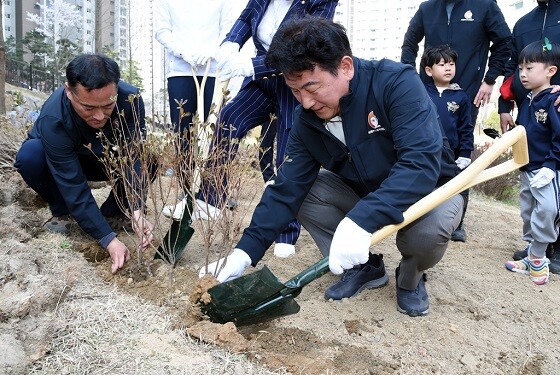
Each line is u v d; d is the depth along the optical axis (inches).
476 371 89.4
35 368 73.9
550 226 128.3
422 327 100.7
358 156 93.8
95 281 103.6
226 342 83.2
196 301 90.9
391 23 2052.2
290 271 121.3
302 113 94.0
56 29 1136.8
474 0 167.2
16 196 145.0
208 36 168.7
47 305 87.0
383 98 88.4
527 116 140.1
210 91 171.2
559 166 130.1
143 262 110.5
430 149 86.2
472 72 169.5
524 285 129.8
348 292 109.4
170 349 80.7
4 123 193.9
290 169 99.0
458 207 97.5
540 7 159.0
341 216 109.7
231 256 96.9
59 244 116.2
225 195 111.5
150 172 112.3
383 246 146.6
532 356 97.4
